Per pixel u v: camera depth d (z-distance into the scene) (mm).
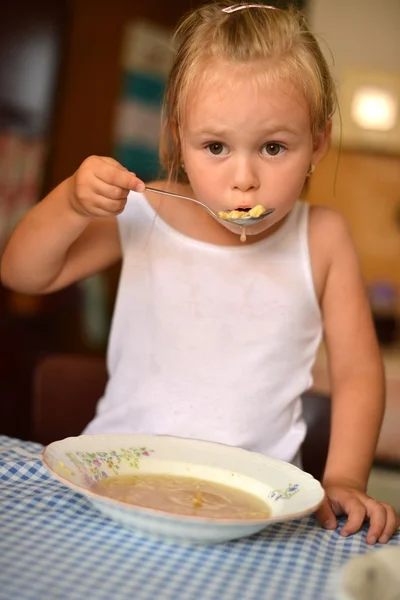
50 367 1581
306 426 1509
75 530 858
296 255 1370
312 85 1144
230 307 1354
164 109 1344
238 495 950
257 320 1349
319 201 4102
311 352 1379
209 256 1371
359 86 3936
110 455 988
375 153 4094
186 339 1352
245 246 1365
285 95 1098
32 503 922
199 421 1320
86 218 1226
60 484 1001
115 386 1395
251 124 1085
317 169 4066
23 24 3893
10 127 3873
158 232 1398
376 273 4184
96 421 1389
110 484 939
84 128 4492
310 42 1199
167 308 1368
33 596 706
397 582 701
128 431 1353
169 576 775
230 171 1111
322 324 1400
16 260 1299
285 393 1354
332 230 1389
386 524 966
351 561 701
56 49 3990
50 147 4035
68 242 1265
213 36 1134
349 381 1304
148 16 4887
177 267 1377
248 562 828
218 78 1094
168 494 928
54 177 4340
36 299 3920
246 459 1011
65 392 1577
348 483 1151
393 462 3348
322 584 795
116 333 1409
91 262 1400
